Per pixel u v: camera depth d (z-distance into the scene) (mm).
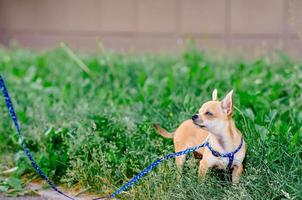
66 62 11758
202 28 13734
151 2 14250
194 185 5652
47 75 10883
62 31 15156
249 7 13172
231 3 13375
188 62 10758
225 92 8258
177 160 5945
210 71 9758
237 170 5602
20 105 8547
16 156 6953
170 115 7293
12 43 15266
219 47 13453
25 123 7902
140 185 5984
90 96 8859
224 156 5504
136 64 11102
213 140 5547
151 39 14297
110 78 9828
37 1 15383
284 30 12766
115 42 14641
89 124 7133
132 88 9352
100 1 14750
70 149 6715
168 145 6480
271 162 5805
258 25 13094
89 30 14891
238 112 6812
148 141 6598
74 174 6465
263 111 6891
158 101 7949
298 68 9172
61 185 6613
